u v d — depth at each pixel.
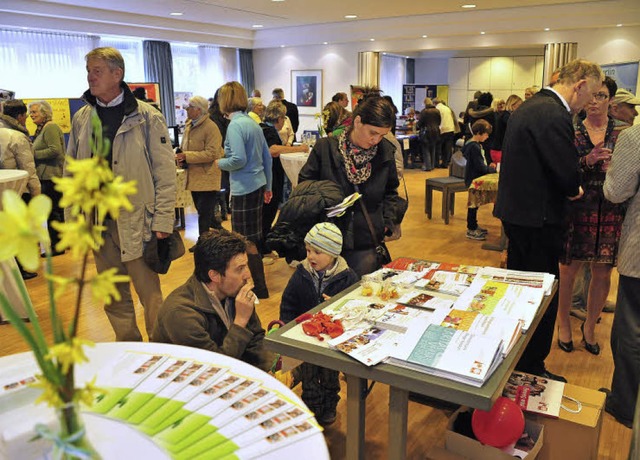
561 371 2.81
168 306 1.88
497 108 7.75
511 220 2.37
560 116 2.21
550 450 1.86
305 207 2.38
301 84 11.91
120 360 1.25
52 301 0.68
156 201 2.57
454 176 6.56
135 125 2.46
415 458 2.12
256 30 11.70
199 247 1.89
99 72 2.35
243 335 1.84
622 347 2.28
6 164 4.22
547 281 1.98
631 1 7.83
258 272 3.80
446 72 14.67
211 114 5.67
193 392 1.11
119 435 0.97
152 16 9.23
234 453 0.93
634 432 1.67
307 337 1.58
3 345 3.12
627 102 2.70
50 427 0.78
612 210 2.69
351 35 10.49
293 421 1.02
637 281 2.20
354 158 2.43
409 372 1.37
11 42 8.11
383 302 1.86
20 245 0.63
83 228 0.64
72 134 2.57
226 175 6.41
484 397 1.25
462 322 1.60
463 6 8.46
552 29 8.70
